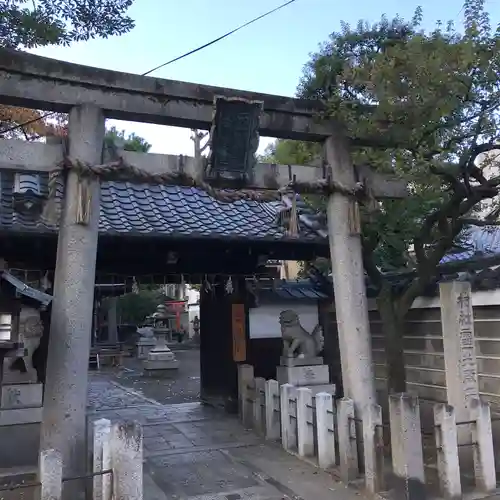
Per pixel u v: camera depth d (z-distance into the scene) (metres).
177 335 39.50
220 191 6.99
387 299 8.98
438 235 8.93
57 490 4.58
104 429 5.24
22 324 7.63
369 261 8.93
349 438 6.83
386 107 6.61
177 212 10.81
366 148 8.12
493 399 8.00
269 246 10.98
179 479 7.14
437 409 6.15
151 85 6.70
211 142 6.79
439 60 6.18
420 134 6.86
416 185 7.68
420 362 9.49
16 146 6.15
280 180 7.41
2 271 6.04
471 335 6.84
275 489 6.68
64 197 6.29
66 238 6.16
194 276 11.68
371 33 7.70
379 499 6.04
